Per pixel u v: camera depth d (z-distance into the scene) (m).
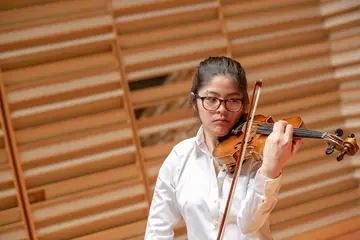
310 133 6.44
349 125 15.32
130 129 14.10
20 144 13.64
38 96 13.60
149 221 8.11
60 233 13.83
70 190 13.93
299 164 15.08
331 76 15.44
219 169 7.36
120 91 14.15
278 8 15.23
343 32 15.15
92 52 14.12
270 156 6.07
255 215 6.33
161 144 14.34
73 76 13.76
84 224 13.91
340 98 15.38
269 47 15.20
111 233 13.98
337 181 15.34
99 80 13.98
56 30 13.67
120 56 13.98
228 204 6.49
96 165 14.15
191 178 7.47
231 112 6.87
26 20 13.61
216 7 14.64
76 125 13.95
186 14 14.58
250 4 14.98
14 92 13.48
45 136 13.80
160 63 14.45
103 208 14.05
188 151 7.67
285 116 15.06
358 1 14.28
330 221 15.12
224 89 6.77
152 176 14.21
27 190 13.48
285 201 14.99
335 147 6.33
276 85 15.07
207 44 14.61
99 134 13.96
